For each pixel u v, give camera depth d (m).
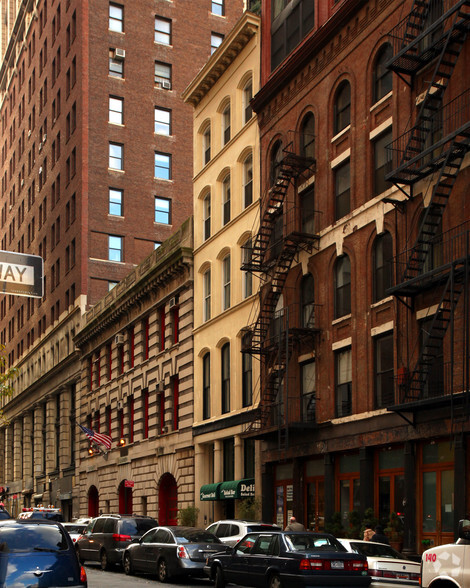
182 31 69.62
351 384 27.02
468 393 20.00
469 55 22.62
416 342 23.50
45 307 74.19
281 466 31.61
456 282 21.88
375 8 27.31
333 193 29.31
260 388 32.84
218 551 23.05
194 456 39.62
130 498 49.41
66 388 66.19
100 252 63.03
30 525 14.01
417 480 23.42
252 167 36.38
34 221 80.94
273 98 34.34
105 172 64.25
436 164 22.78
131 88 66.44
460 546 13.27
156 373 45.75
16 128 93.31
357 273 27.03
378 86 27.30
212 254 39.50
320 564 16.67
